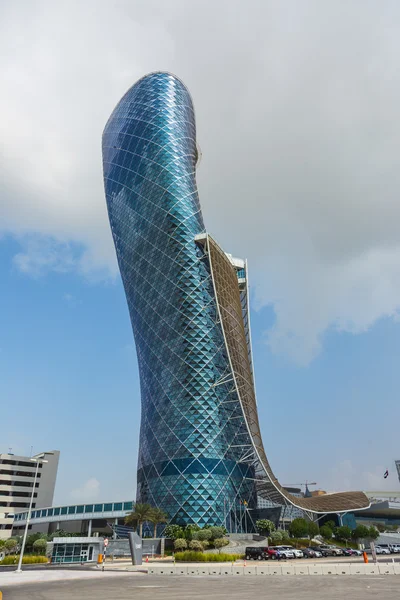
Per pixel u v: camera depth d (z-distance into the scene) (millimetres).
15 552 77812
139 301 104250
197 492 78438
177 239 101062
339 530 94062
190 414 86062
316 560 53750
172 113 118625
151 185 108250
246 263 117750
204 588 26297
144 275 104250
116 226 115375
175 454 83625
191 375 89375
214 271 99250
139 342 103000
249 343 110312
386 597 20797
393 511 133250
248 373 104312
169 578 34656
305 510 98875
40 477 130125
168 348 94625
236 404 93250
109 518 100438
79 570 43531
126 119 123188
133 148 116188
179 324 94562
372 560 53781
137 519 72312
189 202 107125
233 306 104562
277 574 37281
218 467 82625
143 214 107562
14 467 126812
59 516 105562
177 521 77188
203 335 93562
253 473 91688
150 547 68250
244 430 92250
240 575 37250
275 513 89938
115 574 38781
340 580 30656
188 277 98000
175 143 113625
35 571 42156
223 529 73000
